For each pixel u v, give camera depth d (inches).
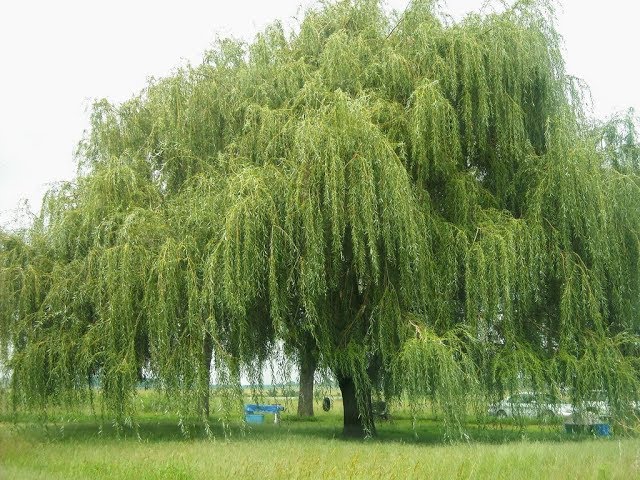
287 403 589.9
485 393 557.0
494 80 609.6
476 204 593.3
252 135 596.7
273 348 596.4
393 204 522.9
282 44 681.0
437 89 570.3
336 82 609.9
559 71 639.8
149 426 708.0
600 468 360.2
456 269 562.9
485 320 560.4
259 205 525.7
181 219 559.8
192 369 528.7
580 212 575.5
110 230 553.6
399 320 554.3
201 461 406.9
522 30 619.5
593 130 664.4
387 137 552.7
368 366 595.2
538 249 565.9
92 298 551.8
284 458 414.6
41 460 422.6
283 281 542.3
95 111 679.7
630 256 613.9
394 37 652.1
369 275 562.3
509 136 607.5
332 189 518.9
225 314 549.0
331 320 593.6
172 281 527.2
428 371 517.7
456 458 411.5
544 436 601.0
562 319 578.9
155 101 679.1
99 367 561.6
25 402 553.3
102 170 605.9
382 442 564.4
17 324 569.6
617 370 569.9
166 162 638.5
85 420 675.4
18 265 582.6
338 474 363.3
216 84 642.2
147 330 547.8
